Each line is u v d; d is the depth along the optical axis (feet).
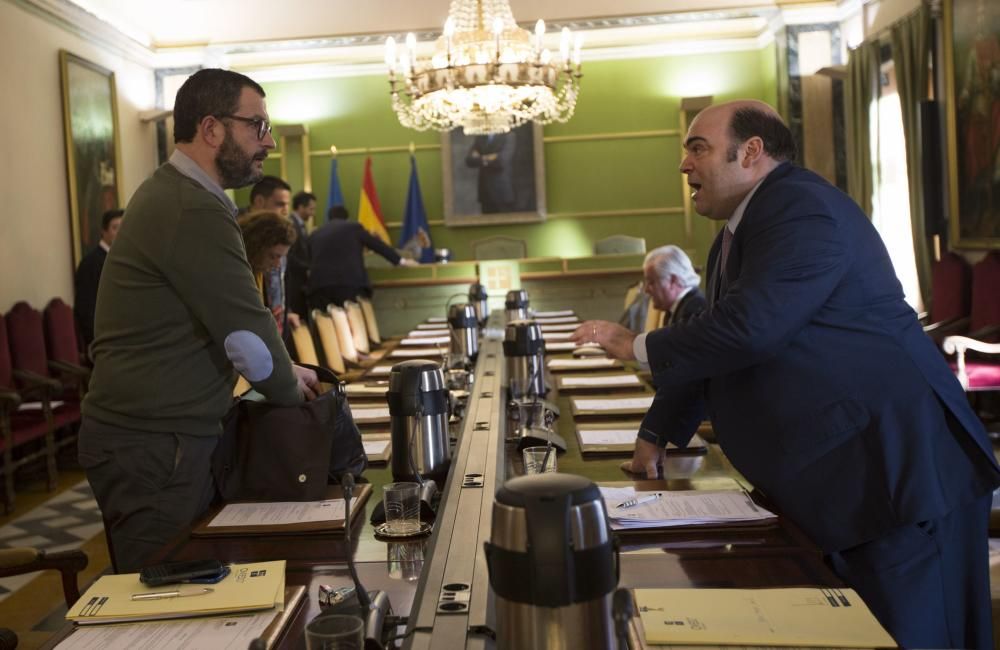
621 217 38.40
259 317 7.24
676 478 7.56
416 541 6.14
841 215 6.41
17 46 24.57
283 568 5.40
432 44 36.04
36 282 25.03
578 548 3.66
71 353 23.70
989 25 22.59
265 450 7.22
